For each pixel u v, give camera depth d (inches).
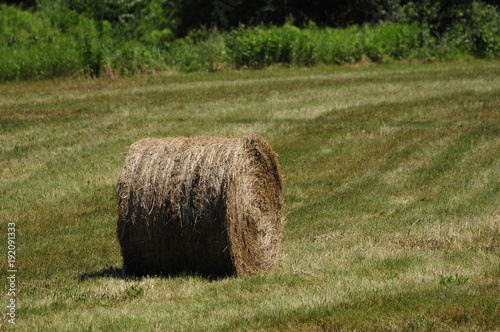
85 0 4249.5
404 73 3368.6
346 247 1244.5
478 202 1513.3
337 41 4001.0
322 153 1980.8
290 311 892.0
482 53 4128.9
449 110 2437.3
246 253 1105.4
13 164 1921.8
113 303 975.6
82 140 2148.1
